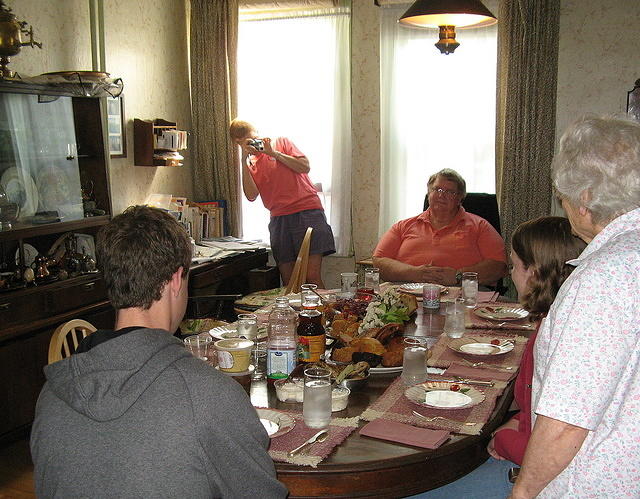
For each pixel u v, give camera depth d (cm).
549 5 417
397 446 151
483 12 290
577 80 434
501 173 441
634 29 421
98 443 95
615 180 110
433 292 280
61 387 98
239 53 493
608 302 103
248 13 488
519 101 428
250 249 460
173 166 476
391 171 476
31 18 346
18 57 337
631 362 107
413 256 394
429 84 462
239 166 500
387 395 180
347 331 217
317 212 452
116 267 105
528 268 167
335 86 475
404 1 452
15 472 285
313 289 274
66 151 335
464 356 214
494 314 266
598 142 112
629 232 110
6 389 295
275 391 185
